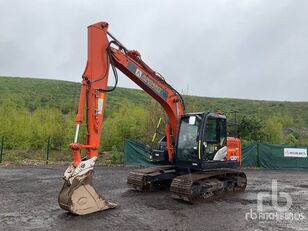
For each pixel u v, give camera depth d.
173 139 10.80
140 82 9.76
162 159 10.78
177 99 10.74
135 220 7.41
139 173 10.87
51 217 7.50
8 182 12.35
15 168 16.70
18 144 23.19
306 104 59.22
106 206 8.20
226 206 9.09
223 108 51.03
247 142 22.30
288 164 20.12
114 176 14.41
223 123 10.82
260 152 20.28
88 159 7.80
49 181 12.63
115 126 22.67
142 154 18.66
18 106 40.56
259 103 59.56
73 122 24.89
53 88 61.62
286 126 39.94
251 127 24.30
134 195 10.29
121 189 11.28
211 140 10.41
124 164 18.78
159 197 10.02
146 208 8.59
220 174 10.45
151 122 21.33
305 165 20.11
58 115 30.34
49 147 21.77
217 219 7.71
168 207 8.77
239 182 11.40
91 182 7.80
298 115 49.50
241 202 9.66
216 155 10.45
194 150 10.10
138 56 9.57
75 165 7.56
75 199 7.47
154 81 10.12
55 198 9.57
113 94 57.44
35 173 14.88
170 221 7.44
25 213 7.86
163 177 11.17
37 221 7.19
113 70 8.74
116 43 9.01
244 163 20.08
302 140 28.75
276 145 20.31
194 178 9.41
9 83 62.66
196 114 10.20
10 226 6.83
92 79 8.20
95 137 8.07
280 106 56.97
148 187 10.89
